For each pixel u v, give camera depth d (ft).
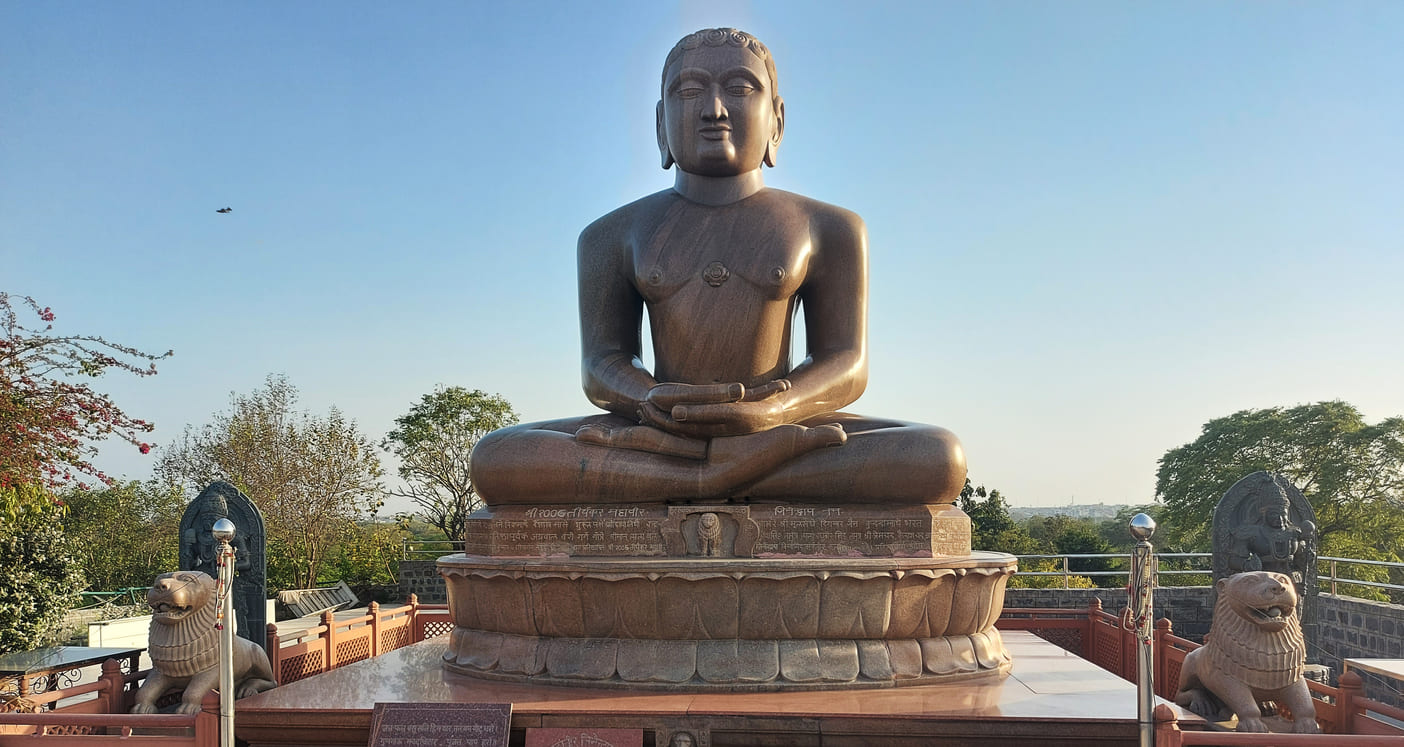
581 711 22.27
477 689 24.93
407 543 115.55
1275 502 37.93
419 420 119.03
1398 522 101.14
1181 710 24.53
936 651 25.76
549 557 26.27
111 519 108.78
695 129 29.78
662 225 29.94
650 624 24.99
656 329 29.76
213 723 21.21
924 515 25.91
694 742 21.93
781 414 27.04
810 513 26.04
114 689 27.78
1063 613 42.98
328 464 105.91
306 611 96.37
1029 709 22.30
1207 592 62.08
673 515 26.12
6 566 53.67
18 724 22.88
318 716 22.79
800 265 29.19
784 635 24.99
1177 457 112.78
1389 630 47.96
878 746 21.75
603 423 28.99
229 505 36.29
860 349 29.81
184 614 26.48
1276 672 23.16
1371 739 18.86
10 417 36.83
